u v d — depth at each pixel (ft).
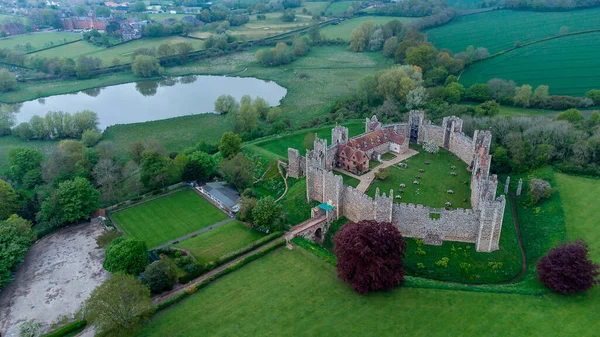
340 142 531.09
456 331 293.84
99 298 292.61
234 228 445.37
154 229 454.40
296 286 344.49
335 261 368.27
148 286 336.29
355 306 320.50
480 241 375.04
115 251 364.58
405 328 298.56
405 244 338.34
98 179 533.14
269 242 401.70
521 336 286.46
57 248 423.23
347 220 440.04
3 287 369.09
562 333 286.87
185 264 380.17
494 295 322.96
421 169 511.81
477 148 495.82
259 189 532.73
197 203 504.43
